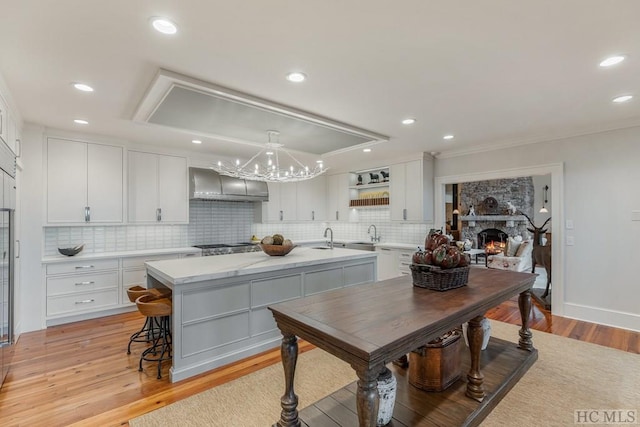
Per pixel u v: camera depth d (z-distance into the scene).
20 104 3.04
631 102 3.04
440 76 2.48
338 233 7.46
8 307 2.65
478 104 3.09
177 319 2.62
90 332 3.65
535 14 1.73
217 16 1.72
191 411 2.20
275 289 3.31
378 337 1.45
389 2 1.62
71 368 2.80
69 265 3.98
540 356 3.00
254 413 2.18
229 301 2.94
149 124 3.46
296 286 3.50
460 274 2.32
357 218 6.88
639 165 3.64
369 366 1.34
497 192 10.15
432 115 3.40
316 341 1.58
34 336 3.54
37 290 3.76
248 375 2.70
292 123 3.46
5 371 2.56
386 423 1.83
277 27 1.83
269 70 2.36
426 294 2.18
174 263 3.31
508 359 2.70
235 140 4.14
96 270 4.16
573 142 4.09
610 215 3.83
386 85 2.64
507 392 2.36
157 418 2.12
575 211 4.08
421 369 2.19
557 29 1.87
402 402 2.05
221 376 2.68
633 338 3.45
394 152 5.35
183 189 5.09
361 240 6.92
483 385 2.27
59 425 2.05
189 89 2.55
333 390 2.47
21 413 2.17
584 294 4.04
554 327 3.79
